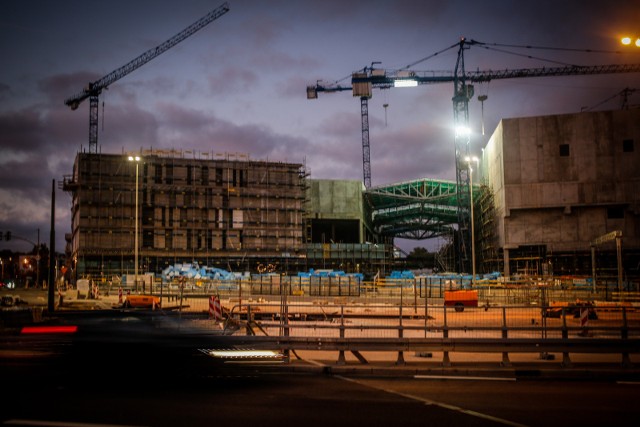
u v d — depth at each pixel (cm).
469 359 1767
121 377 1399
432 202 12925
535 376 1502
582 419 1008
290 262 11175
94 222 10344
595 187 9106
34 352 1602
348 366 1554
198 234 10931
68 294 6406
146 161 10750
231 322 1877
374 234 15250
